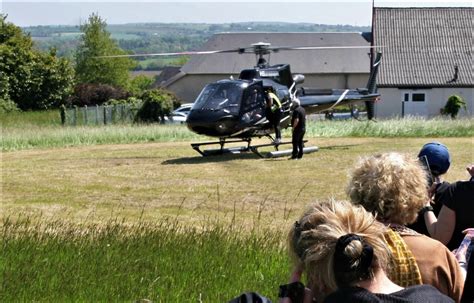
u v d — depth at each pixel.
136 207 17.77
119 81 109.81
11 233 11.09
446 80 65.81
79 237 10.91
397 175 4.88
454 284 4.65
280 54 89.75
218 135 26.44
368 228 3.86
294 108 27.88
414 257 4.63
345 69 88.06
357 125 36.16
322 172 23.23
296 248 3.96
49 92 66.62
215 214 16.61
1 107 61.28
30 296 8.30
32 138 33.75
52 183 21.70
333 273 3.74
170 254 10.00
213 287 8.64
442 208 6.33
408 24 71.00
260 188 20.39
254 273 9.13
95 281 8.73
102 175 23.16
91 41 109.06
